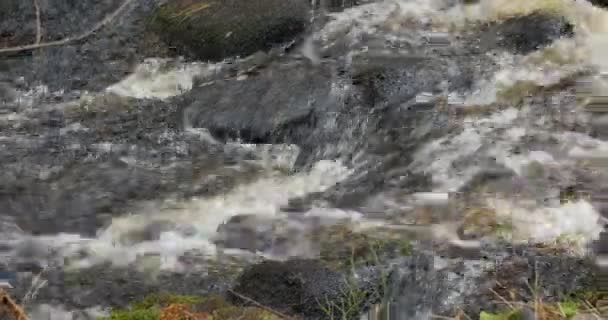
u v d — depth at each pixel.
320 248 5.86
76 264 5.98
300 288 5.29
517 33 8.12
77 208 6.64
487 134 6.96
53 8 9.40
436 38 8.25
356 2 8.77
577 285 5.19
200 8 8.87
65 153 7.43
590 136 6.88
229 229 6.27
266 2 8.67
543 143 6.81
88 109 8.16
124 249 6.15
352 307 5.16
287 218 6.32
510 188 6.35
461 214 6.08
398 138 7.03
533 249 5.57
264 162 7.12
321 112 7.32
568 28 8.09
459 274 5.37
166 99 8.19
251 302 5.29
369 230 6.03
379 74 7.61
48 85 8.64
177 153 7.34
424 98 7.38
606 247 5.54
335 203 6.46
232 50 8.39
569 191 6.21
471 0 8.58
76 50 8.98
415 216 6.15
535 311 4.90
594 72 7.61
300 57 8.23
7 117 8.10
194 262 5.90
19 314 5.07
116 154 7.39
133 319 5.07
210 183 6.87
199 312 5.07
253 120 7.40
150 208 6.60
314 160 7.10
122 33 9.09
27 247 6.21
